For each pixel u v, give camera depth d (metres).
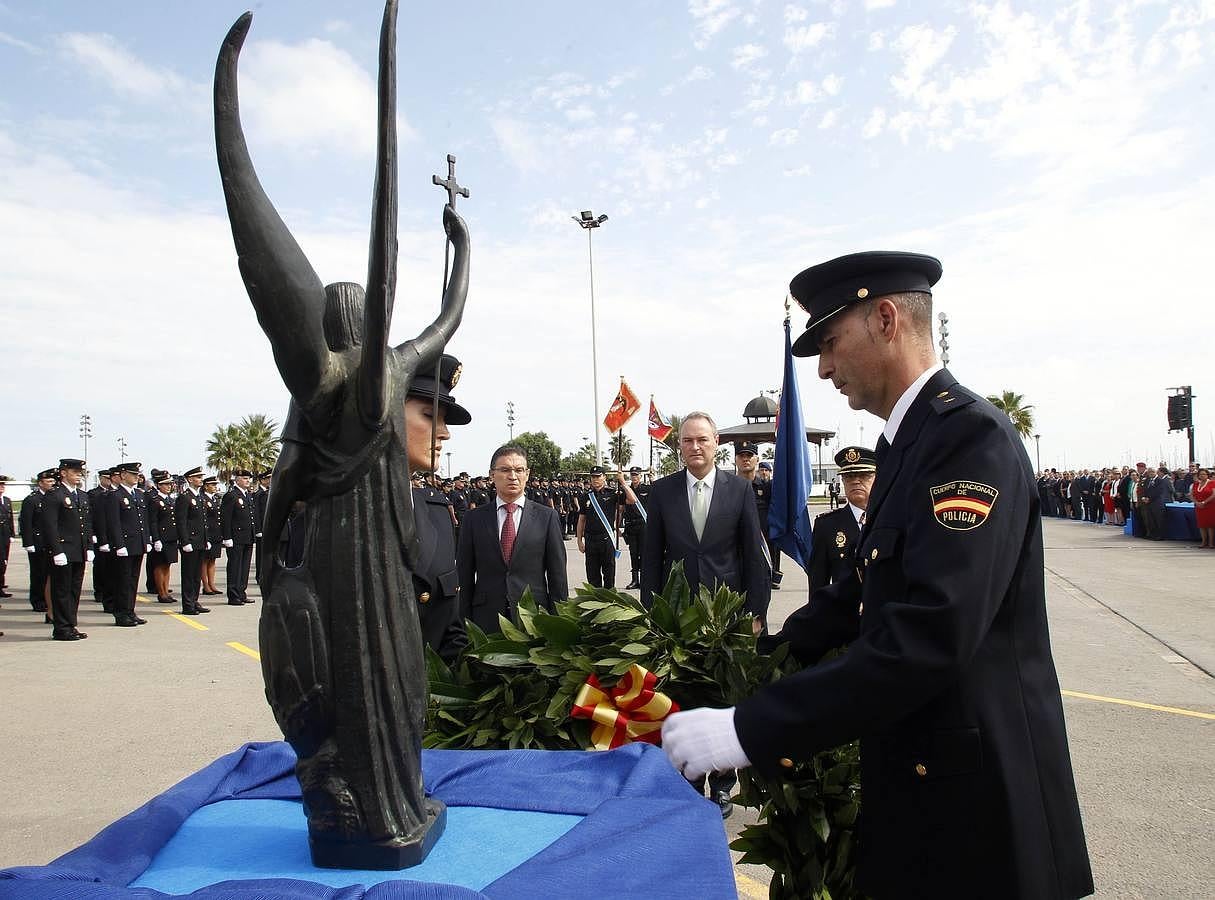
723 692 2.47
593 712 2.14
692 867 1.31
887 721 1.45
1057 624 9.62
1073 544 21.38
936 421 1.69
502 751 2.04
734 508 4.89
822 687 1.48
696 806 1.61
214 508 14.65
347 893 1.16
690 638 2.54
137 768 4.95
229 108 1.33
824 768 2.16
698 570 4.83
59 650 8.88
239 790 1.82
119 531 10.53
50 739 5.52
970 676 1.61
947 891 1.57
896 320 1.82
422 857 1.44
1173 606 10.86
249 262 1.33
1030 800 1.59
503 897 1.18
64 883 1.17
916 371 1.83
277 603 1.45
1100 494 32.75
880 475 1.85
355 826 1.40
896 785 1.67
